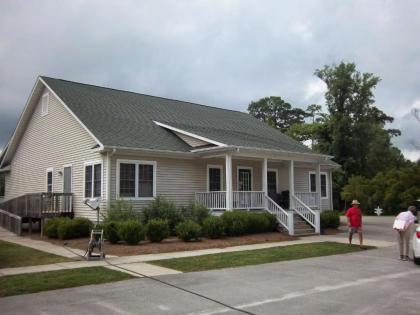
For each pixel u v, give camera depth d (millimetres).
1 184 31797
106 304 7391
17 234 19938
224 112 30484
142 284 9000
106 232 15461
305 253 13773
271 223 19531
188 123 23750
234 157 20547
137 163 18844
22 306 7266
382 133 55531
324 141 49094
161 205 18203
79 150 20016
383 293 8227
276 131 30391
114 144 17766
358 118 47906
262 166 22781
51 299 7734
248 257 12773
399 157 59562
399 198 38312
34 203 19609
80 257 12633
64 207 19859
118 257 12727
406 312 6859
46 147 23375
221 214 18828
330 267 11273
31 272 10219
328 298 7824
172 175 20062
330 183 30547
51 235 17547
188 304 7406
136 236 15148
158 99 27453
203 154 20297
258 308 7148
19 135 26703
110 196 17812
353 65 48062
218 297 7902
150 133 20594
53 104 22922
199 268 10961
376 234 20719
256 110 72938
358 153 46938
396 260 12594
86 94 23281
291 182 21797
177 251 14148
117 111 22141
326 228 22484
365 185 41062
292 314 6785
